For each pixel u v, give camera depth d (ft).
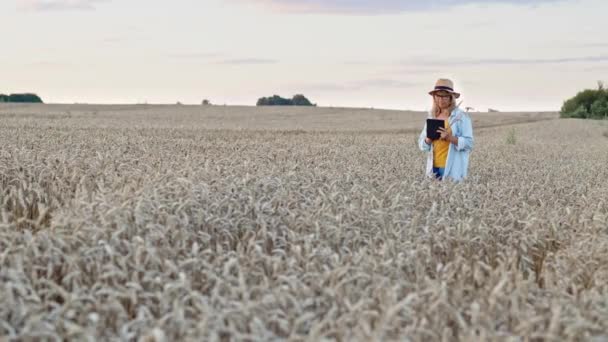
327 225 20.39
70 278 15.90
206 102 277.64
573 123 176.86
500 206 26.27
